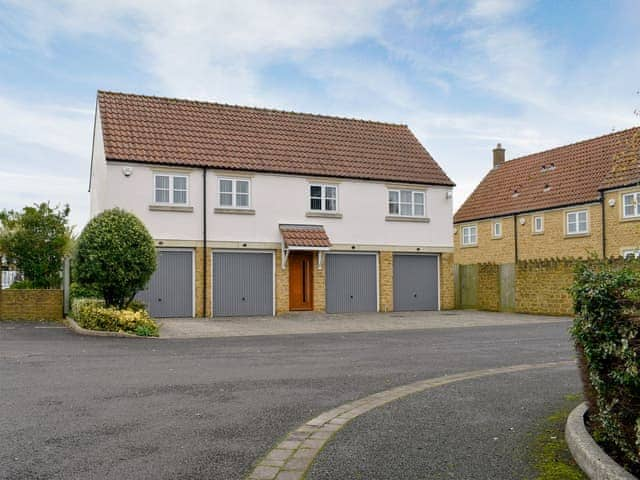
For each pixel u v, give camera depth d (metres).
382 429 6.16
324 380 9.05
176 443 5.66
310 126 26.31
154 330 15.62
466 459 5.17
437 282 26.17
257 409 7.09
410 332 17.12
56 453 5.33
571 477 4.66
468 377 9.24
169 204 21.44
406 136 28.02
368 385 8.65
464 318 21.95
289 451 5.41
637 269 5.38
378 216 24.89
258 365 10.52
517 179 35.25
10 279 20.59
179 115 24.00
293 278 23.58
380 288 24.86
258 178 22.86
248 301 22.56
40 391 8.01
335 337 15.65
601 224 27.59
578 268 5.49
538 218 31.48
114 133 21.81
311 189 23.86
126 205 20.81
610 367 4.80
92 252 16.03
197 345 13.49
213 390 8.20
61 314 18.97
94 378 9.01
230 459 5.19
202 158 22.19
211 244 21.97
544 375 9.41
